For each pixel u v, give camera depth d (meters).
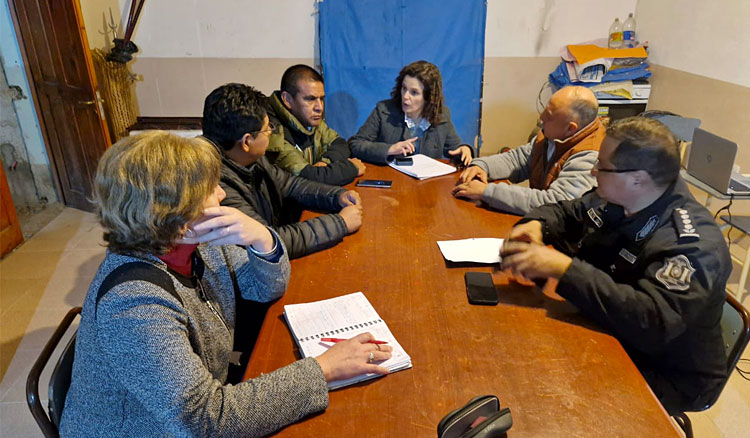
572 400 1.00
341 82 3.91
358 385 1.04
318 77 2.23
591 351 1.14
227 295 1.19
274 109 2.24
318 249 1.58
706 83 3.29
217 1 3.79
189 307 1.00
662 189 1.23
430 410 0.97
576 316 1.26
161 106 4.06
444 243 1.60
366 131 2.63
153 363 0.84
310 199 1.92
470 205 1.92
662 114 3.43
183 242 0.99
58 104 3.49
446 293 1.35
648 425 0.94
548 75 4.06
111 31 3.71
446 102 3.97
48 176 3.86
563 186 1.81
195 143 0.97
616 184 1.25
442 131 2.61
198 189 0.94
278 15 3.84
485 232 1.69
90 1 3.43
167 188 0.90
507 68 4.04
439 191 2.06
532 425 0.94
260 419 0.91
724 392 2.06
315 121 2.27
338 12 3.75
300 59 3.96
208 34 3.88
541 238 1.48
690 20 3.43
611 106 3.86
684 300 1.14
